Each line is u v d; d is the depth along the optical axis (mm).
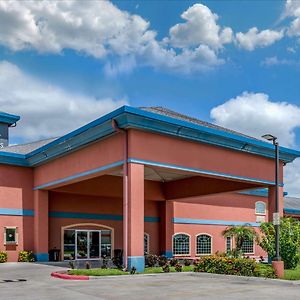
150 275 19125
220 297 13305
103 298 13070
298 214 47938
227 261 20047
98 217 31281
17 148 34500
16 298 13148
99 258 30797
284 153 27672
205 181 31000
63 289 15109
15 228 27641
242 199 39688
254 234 36094
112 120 20016
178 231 34438
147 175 30938
